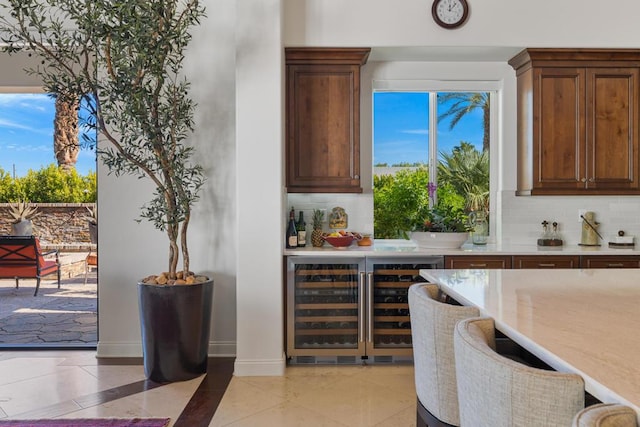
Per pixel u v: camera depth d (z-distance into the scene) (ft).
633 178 12.01
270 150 10.61
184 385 9.91
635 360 3.28
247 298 10.62
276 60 10.59
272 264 10.66
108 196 11.71
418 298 5.04
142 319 10.12
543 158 12.04
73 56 9.61
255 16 10.56
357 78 11.85
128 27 8.63
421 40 11.93
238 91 10.57
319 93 11.84
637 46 12.10
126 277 11.76
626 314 4.65
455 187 13.62
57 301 19.43
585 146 11.98
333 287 11.29
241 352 10.62
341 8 11.91
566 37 12.06
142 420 8.18
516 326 4.20
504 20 12.02
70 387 9.73
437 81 13.29
